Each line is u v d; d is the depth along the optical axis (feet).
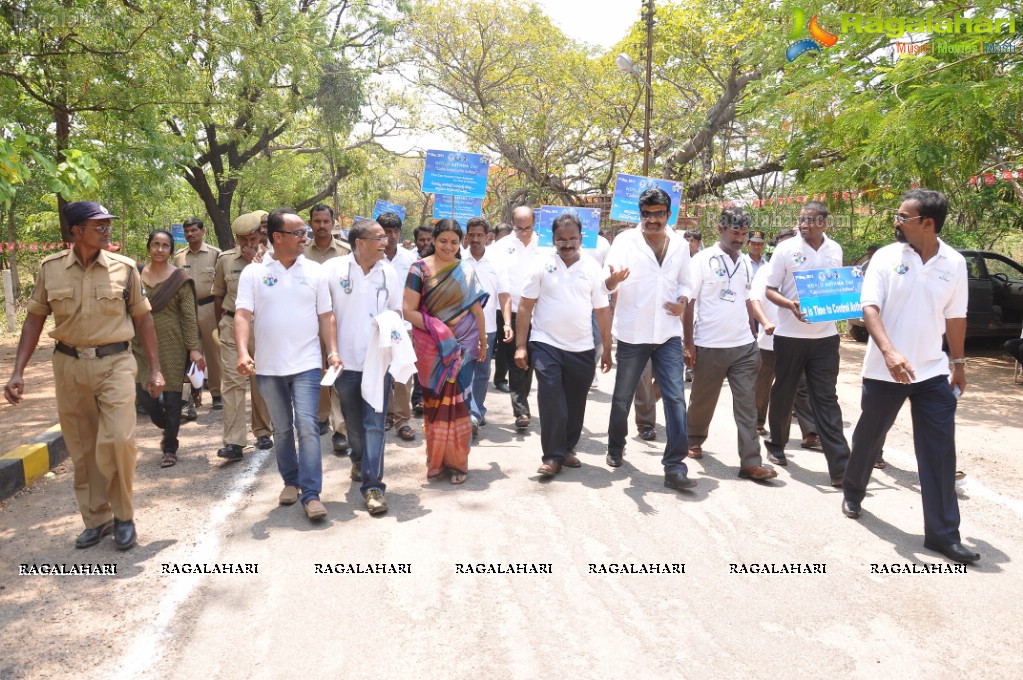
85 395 13.93
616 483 17.85
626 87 77.51
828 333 17.75
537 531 14.90
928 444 13.91
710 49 66.80
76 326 13.64
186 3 38.63
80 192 20.86
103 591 12.42
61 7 30.01
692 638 10.90
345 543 14.37
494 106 89.25
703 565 13.35
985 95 24.90
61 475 18.71
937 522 13.78
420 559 13.61
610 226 72.08
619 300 18.04
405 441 21.93
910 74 27.73
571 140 86.84
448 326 18.13
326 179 105.70
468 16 84.17
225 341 19.84
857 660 10.32
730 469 19.10
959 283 13.85
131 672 10.08
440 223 18.07
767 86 37.17
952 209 44.88
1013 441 21.81
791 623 11.34
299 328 15.81
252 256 20.07
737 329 18.25
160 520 15.60
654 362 17.94
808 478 18.38
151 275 19.19
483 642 10.81
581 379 18.31
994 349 40.75
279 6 52.75
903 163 27.91
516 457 20.17
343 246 21.57
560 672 10.03
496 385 29.71
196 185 70.59
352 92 75.51
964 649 10.61
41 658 10.40
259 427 20.98
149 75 34.42
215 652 10.59
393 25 75.56
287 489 16.55
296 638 10.95
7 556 13.87
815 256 18.29
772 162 66.69
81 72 32.45
